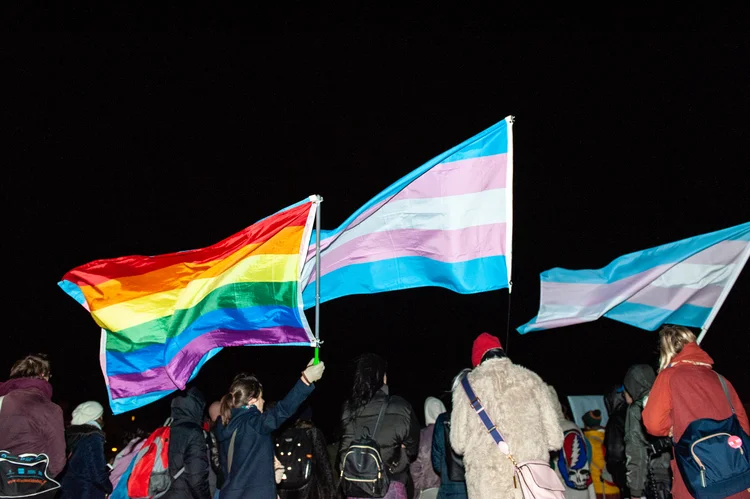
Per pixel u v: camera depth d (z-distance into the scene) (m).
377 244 5.11
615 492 6.80
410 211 5.00
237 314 4.78
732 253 5.60
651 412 4.45
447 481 5.06
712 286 5.64
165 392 4.86
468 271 4.93
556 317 5.54
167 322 4.80
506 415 4.24
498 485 4.15
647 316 5.75
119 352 4.81
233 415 4.88
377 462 5.02
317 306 4.74
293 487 5.55
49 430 4.66
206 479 5.23
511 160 4.86
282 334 4.77
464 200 4.94
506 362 4.46
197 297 4.78
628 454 5.59
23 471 4.46
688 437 4.24
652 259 5.51
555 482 4.12
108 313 4.79
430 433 6.11
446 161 4.95
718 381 4.39
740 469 4.11
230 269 4.77
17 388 4.75
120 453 5.91
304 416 5.95
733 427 4.21
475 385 4.39
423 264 5.07
